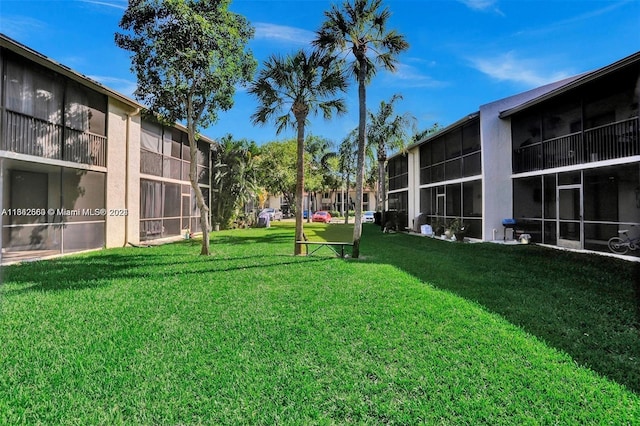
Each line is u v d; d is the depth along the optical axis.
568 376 3.23
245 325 4.59
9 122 9.11
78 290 6.45
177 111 10.97
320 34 10.22
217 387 3.09
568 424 2.58
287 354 3.73
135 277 7.59
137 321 4.76
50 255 10.95
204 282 7.09
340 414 2.71
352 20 10.09
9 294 6.15
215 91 10.84
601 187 12.09
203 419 2.65
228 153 22.75
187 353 3.76
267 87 11.05
